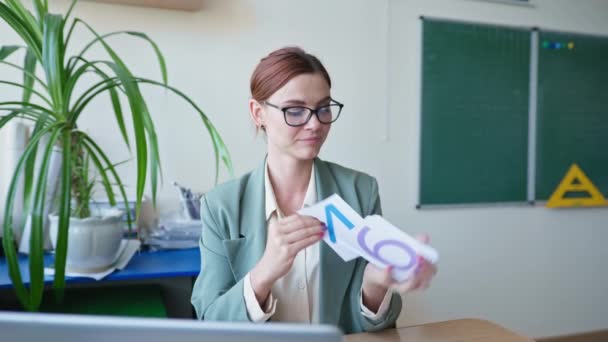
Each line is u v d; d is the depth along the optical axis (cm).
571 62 272
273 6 222
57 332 44
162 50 207
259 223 110
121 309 159
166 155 210
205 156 215
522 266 272
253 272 93
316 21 229
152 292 180
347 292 111
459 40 251
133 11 202
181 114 211
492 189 262
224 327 45
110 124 201
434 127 249
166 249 188
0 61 143
